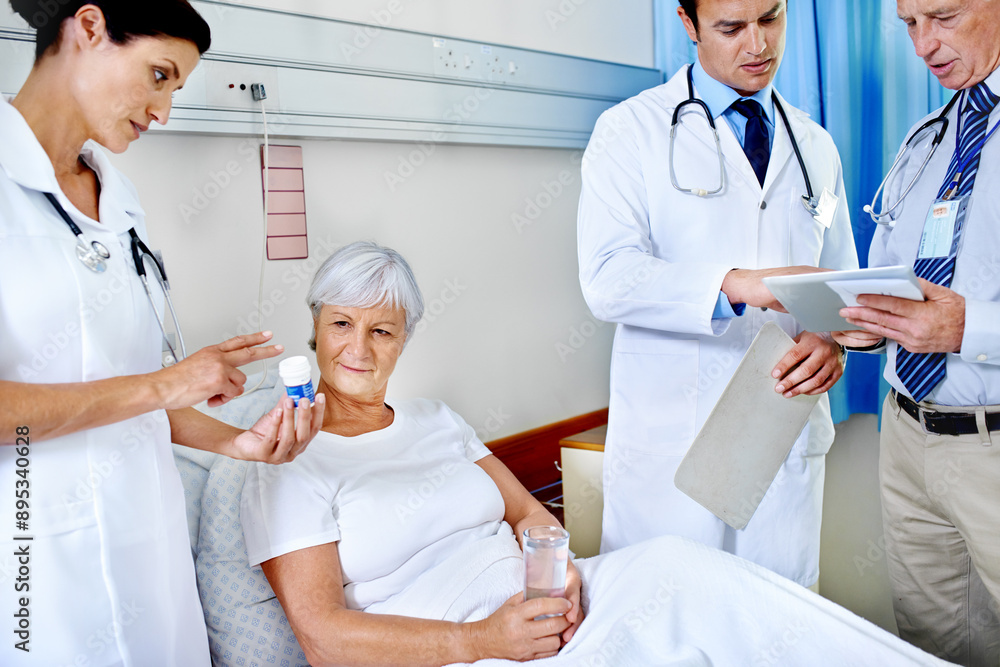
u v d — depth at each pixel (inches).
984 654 56.8
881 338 53.4
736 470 49.6
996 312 40.4
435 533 48.5
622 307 51.9
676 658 39.0
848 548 85.2
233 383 34.2
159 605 36.8
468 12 74.7
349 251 49.2
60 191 32.8
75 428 30.1
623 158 55.9
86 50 31.4
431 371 74.9
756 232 54.2
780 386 47.9
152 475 36.7
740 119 56.2
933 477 51.8
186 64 33.6
